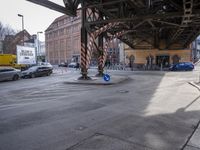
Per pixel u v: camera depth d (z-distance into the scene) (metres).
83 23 19.03
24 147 4.63
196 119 6.61
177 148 4.50
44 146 4.66
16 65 31.59
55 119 6.74
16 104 9.34
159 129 5.68
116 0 16.06
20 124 6.25
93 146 4.61
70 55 76.62
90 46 19.06
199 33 29.05
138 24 19.78
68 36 77.44
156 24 22.48
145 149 4.45
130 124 6.12
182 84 16.25
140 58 45.41
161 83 17.09
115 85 16.09
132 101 9.59
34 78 25.20
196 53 53.47
